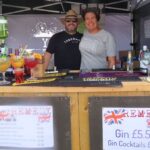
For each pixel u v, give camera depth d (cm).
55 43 343
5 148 181
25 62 197
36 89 171
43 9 618
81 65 304
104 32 294
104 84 168
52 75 219
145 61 223
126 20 631
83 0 589
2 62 186
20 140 179
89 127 170
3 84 179
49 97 171
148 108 164
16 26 621
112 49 294
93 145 171
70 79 192
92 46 289
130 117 166
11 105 176
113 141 169
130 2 621
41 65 209
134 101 165
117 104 166
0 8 607
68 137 173
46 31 625
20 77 186
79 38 341
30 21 623
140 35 590
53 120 173
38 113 174
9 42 620
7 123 179
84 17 297
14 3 609
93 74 219
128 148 169
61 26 623
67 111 171
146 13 544
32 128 176
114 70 251
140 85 164
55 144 175
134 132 167
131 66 252
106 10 625
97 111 168
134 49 625
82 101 169
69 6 609
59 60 343
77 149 174
